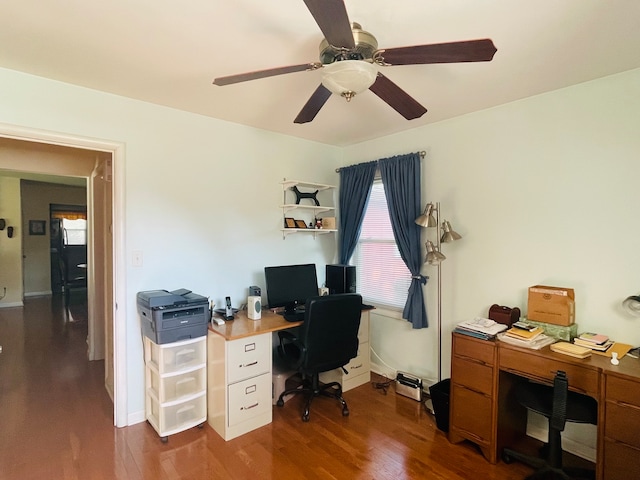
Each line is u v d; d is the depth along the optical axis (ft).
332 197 12.84
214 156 9.71
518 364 6.86
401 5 4.79
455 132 9.55
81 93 7.64
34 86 7.12
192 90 7.80
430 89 7.68
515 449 7.57
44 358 12.82
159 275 8.85
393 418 8.92
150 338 7.91
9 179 21.56
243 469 6.86
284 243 11.43
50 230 25.68
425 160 10.27
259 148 10.69
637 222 6.73
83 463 6.95
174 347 7.88
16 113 6.95
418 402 9.78
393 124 10.21
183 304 7.84
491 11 4.94
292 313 9.79
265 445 7.68
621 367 5.90
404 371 10.96
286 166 11.40
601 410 5.86
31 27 5.42
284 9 4.96
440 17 5.08
